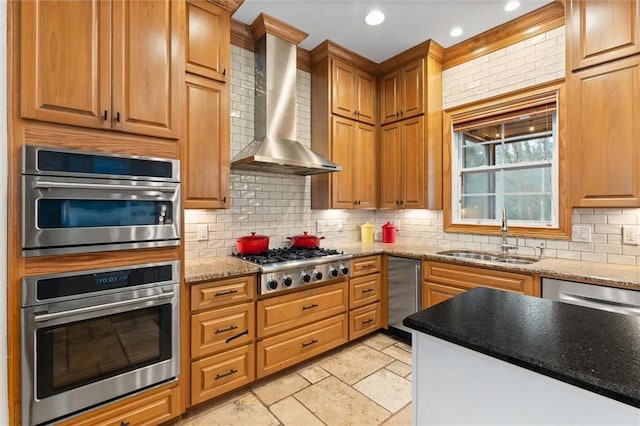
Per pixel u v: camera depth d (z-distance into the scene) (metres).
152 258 1.75
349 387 2.25
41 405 1.41
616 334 0.95
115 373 1.62
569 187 2.22
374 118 3.56
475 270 2.48
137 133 1.68
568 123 2.23
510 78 2.84
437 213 3.40
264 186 3.02
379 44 3.10
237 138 2.81
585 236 2.48
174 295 1.81
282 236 3.14
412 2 2.45
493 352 0.86
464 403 0.97
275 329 2.32
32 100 1.40
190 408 2.01
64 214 1.47
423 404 1.07
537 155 2.79
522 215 2.90
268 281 2.24
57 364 1.46
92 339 1.55
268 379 2.36
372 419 1.92
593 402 0.74
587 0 2.14
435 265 2.74
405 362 2.61
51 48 1.45
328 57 3.13
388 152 3.50
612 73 2.05
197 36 2.26
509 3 2.46
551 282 2.09
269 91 2.78
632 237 2.27
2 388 1.33
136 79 1.68
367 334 3.14
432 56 3.18
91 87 1.55
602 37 2.08
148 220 1.72
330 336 2.68
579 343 0.89
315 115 3.28
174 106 1.81
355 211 3.82
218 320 2.04
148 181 1.71
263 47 2.78
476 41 2.98
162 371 1.77
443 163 3.32
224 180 2.38
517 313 1.14
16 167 1.37
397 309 3.03
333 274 2.64
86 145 1.54
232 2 2.38
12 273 1.36
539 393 0.82
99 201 1.57
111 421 1.61
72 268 1.50
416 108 3.24
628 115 2.00
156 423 1.76
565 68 2.33
